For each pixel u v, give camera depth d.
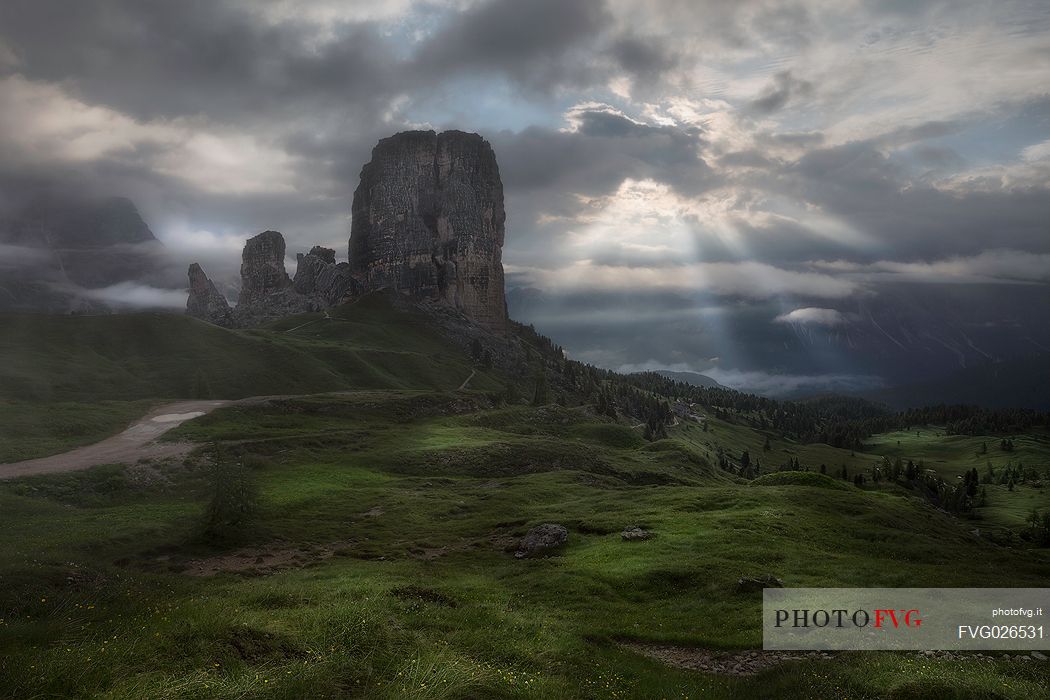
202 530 48.62
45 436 84.06
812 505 51.84
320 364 189.62
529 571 37.97
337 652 18.72
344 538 50.69
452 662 19.00
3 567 27.84
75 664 15.64
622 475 94.25
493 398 159.12
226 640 18.75
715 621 28.80
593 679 21.00
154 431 90.94
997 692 18.25
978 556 42.44
